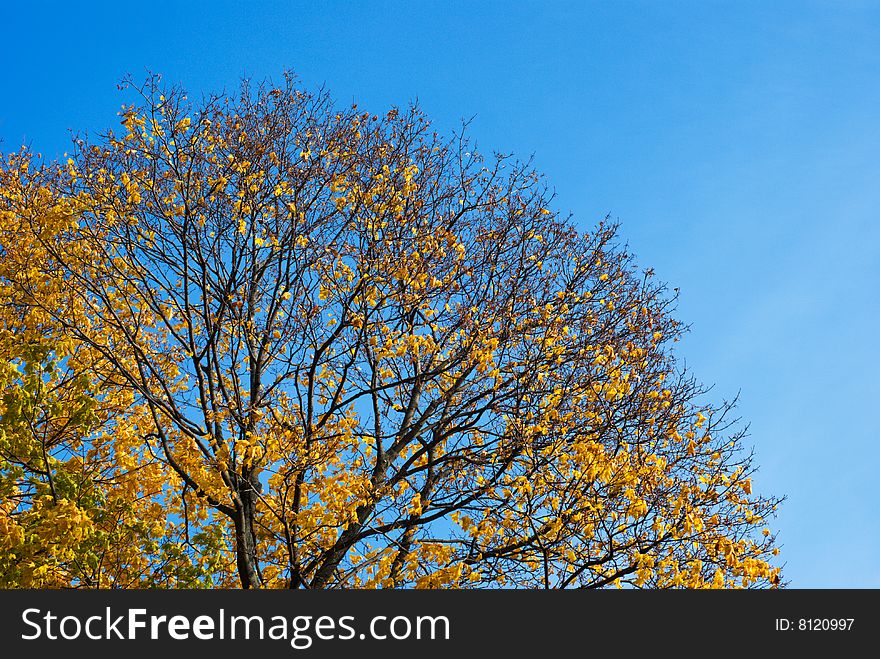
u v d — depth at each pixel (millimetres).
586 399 10625
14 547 7863
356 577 9438
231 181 11445
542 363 11086
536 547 9445
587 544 9578
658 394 10789
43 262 9789
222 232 11641
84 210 10195
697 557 9336
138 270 10891
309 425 10562
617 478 9180
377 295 11312
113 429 10188
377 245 11523
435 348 11375
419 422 11664
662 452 10445
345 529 10078
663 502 9586
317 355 11109
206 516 10734
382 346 11219
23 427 8805
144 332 11359
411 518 9922
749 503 10000
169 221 10977
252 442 9297
